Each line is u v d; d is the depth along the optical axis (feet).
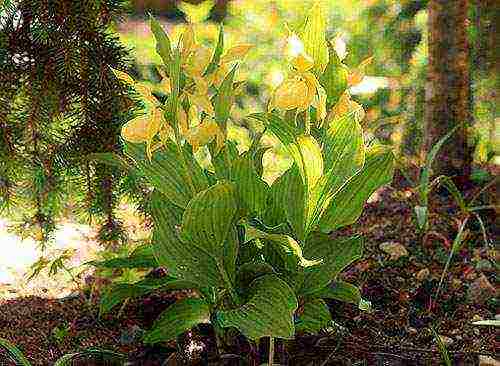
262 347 5.34
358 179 4.95
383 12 8.59
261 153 5.16
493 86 7.32
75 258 6.51
